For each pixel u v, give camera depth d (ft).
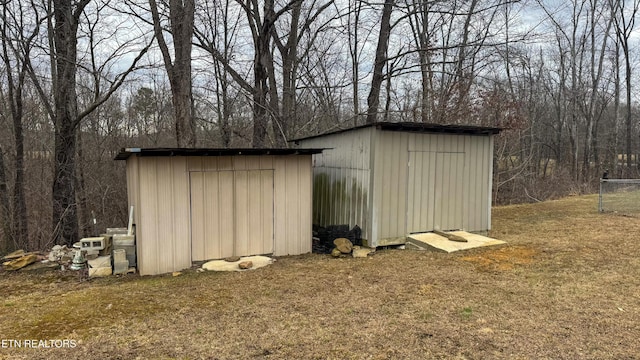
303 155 24.03
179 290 17.29
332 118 49.06
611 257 20.98
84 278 19.76
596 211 38.06
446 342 12.03
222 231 21.85
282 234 23.54
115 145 48.21
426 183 25.93
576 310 14.24
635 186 37.24
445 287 17.02
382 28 43.39
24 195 35.94
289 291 16.98
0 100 37.88
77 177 40.04
